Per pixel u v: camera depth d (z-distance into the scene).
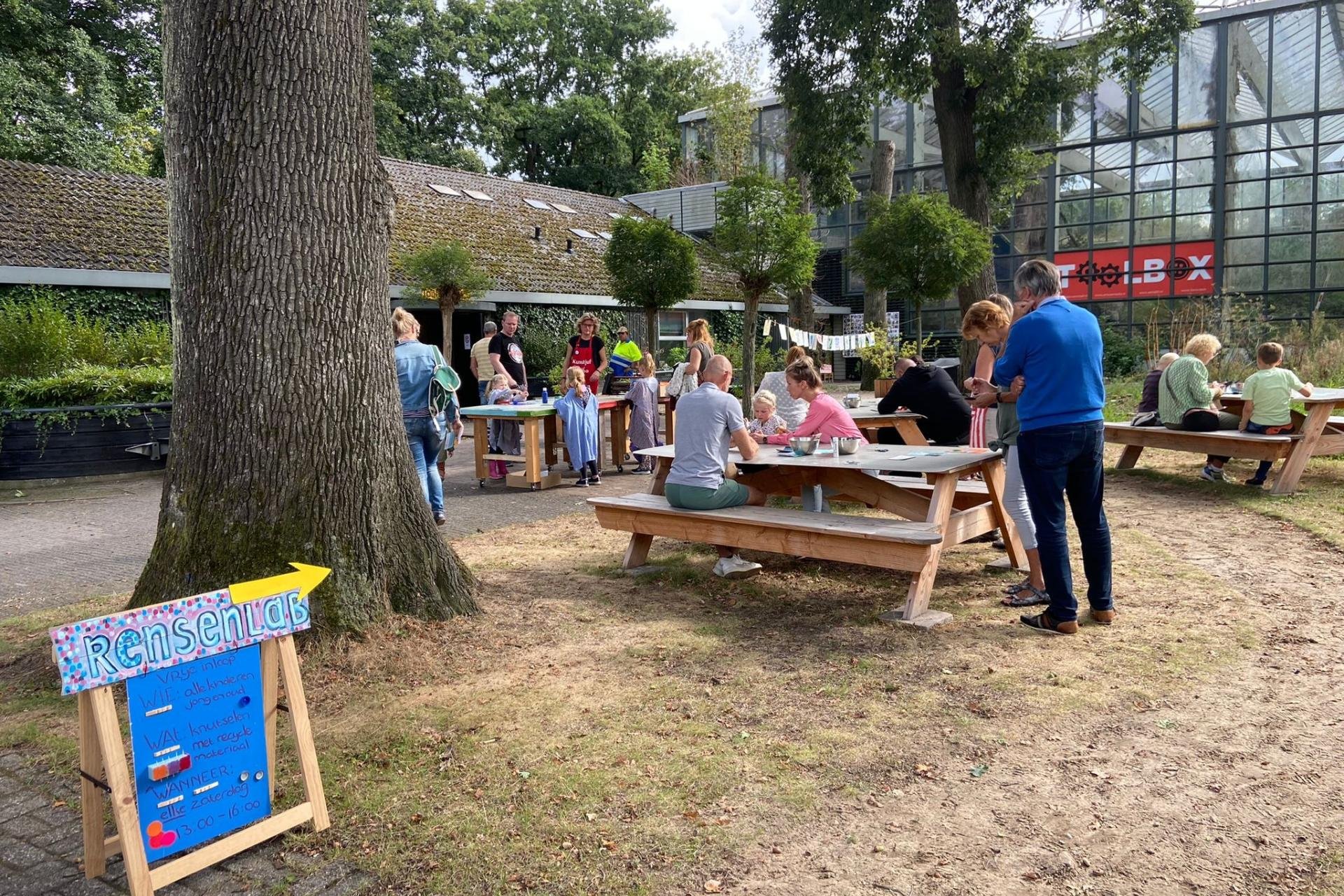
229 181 4.16
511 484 10.04
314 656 4.19
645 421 11.00
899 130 30.17
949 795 3.03
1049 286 4.64
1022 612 4.95
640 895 2.53
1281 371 8.44
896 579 5.73
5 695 4.06
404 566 4.70
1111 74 18.69
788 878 2.59
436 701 3.87
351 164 4.43
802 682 4.02
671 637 4.64
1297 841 2.71
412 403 7.63
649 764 3.28
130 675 2.46
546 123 39.53
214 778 2.70
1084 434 4.44
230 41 4.10
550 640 4.62
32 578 6.33
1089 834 2.79
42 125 20.22
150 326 13.55
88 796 2.63
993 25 17.52
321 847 2.81
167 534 4.30
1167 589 5.31
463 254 16.39
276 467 4.26
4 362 11.62
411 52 36.12
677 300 18.34
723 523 5.48
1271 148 24.66
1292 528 6.87
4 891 2.62
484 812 2.98
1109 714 3.62
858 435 5.98
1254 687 3.85
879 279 16.31
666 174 38.91
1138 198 26.59
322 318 4.33
